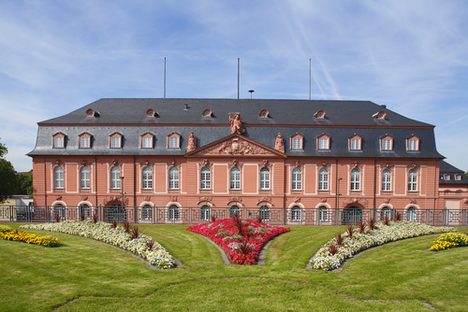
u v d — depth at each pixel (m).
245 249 16.47
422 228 22.59
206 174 40.22
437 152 40.91
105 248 18.03
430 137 41.22
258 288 12.51
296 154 40.06
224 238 19.73
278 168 40.03
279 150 39.91
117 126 41.28
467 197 41.66
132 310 10.70
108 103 44.84
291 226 27.09
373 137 40.94
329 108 44.47
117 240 18.89
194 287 12.59
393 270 14.52
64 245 18.30
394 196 40.47
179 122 41.44
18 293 11.68
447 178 57.28
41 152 40.22
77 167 40.34
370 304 11.28
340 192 40.28
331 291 12.32
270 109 43.84
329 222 36.81
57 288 12.24
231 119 41.28
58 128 41.31
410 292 12.17
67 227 22.41
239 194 39.97
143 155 40.06
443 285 12.73
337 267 15.14
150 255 15.98
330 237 20.69
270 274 14.09
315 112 43.62
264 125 41.12
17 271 13.65
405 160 40.41
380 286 12.75
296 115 43.03
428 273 13.99
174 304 11.15
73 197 40.31
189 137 40.19
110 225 22.52
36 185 40.31
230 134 39.88
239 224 21.27
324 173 40.50
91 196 40.25
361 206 40.34
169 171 40.53
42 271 13.84
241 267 15.09
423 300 11.69
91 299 11.45
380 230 21.25
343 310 10.80
